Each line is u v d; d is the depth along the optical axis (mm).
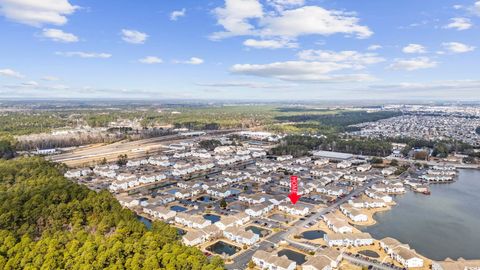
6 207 156875
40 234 152625
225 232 166625
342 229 169375
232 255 147500
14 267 124000
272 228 176625
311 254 147625
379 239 164375
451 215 199000
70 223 160250
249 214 197000
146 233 142250
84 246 128875
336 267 135500
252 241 157750
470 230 176875
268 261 134875
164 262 121688
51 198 170500
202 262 122625
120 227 147750
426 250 153875
